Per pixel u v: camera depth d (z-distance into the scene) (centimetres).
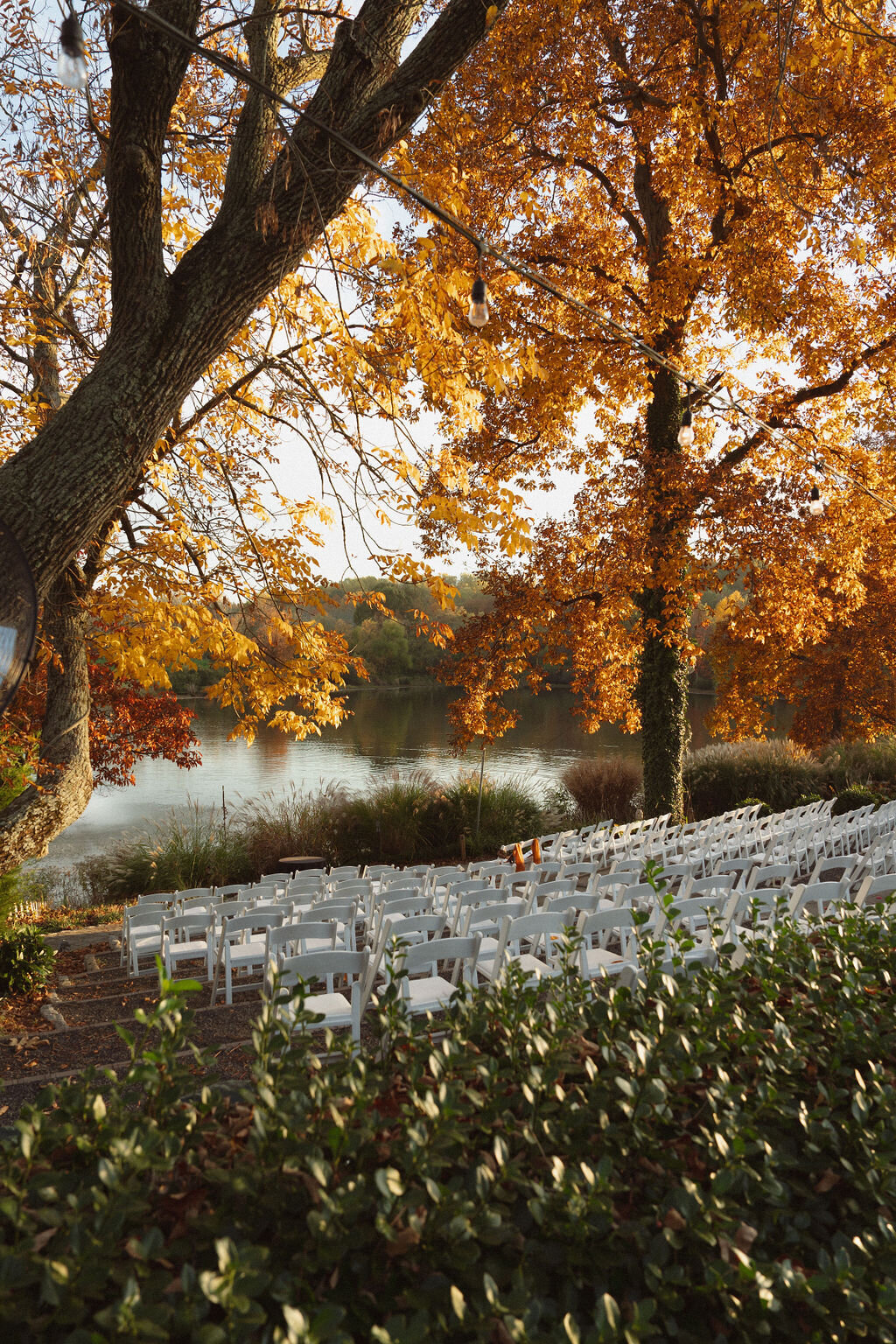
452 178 605
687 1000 311
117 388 448
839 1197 245
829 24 886
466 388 630
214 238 473
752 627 1346
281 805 1582
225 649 880
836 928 420
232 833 1506
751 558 1275
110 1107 221
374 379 777
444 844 1570
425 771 1756
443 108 753
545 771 3027
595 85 1227
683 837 1101
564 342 1229
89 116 433
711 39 1206
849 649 1997
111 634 836
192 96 727
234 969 804
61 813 802
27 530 430
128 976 798
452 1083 241
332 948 692
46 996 738
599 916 566
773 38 1016
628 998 313
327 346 834
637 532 1316
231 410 1016
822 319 1280
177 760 1322
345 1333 154
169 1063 231
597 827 1330
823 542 1328
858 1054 301
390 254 755
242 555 957
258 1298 179
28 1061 572
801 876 1119
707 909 456
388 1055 288
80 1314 157
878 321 1297
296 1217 195
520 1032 283
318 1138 217
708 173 1218
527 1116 247
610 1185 205
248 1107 249
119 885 1340
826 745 2136
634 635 1409
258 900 830
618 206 1474
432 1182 187
